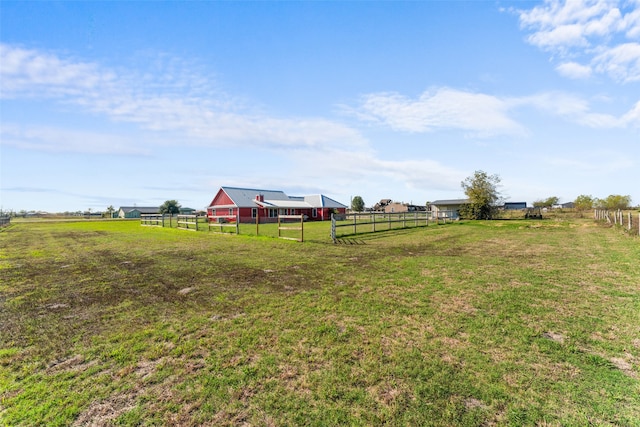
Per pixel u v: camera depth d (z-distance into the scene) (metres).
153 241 14.70
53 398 2.65
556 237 14.40
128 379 2.93
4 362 3.27
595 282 6.05
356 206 76.19
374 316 4.41
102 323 4.31
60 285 6.38
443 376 2.88
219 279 6.77
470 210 35.16
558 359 3.17
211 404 2.55
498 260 8.56
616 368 2.99
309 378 2.89
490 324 4.07
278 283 6.36
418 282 6.25
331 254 10.00
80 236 18.33
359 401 2.55
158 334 3.93
